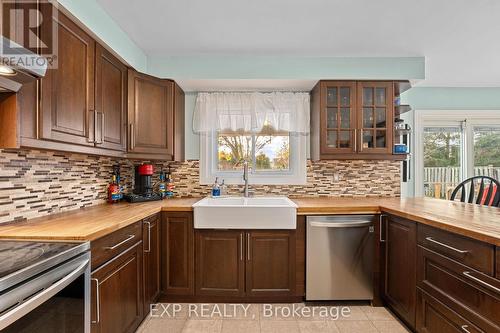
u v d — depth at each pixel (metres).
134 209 2.15
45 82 1.43
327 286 2.37
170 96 2.70
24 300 0.94
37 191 1.79
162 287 2.39
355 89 2.72
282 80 2.73
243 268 2.37
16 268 0.96
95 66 1.89
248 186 3.11
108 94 2.06
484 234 1.30
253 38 2.36
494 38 2.37
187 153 3.13
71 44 1.64
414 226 1.91
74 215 1.86
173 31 2.24
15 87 1.25
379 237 2.38
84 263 1.26
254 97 2.98
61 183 2.00
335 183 3.13
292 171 3.17
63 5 1.52
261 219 2.34
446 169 3.80
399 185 3.16
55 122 1.51
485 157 3.79
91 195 2.35
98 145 1.92
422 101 3.73
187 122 3.13
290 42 2.44
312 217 2.37
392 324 2.13
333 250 2.36
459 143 3.80
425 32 2.27
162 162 3.09
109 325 1.54
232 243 2.37
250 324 2.13
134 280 1.87
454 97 3.73
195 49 2.56
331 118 2.75
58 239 1.32
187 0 1.83
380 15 2.02
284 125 2.96
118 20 2.07
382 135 2.76
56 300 1.13
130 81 2.36
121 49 2.19
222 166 3.18
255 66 2.71
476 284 1.38
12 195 1.61
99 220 1.68
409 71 2.73
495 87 3.74
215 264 2.38
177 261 2.39
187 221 2.38
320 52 2.63
